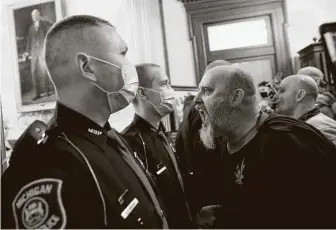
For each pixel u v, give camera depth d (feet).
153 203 4.10
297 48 14.34
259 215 5.15
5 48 13.10
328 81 12.34
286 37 14.32
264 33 14.44
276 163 5.04
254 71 14.57
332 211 4.80
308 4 14.15
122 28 12.16
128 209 3.64
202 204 7.63
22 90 12.84
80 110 3.94
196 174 8.00
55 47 3.88
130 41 12.23
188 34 15.02
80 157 3.52
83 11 12.31
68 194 3.18
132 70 4.27
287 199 4.92
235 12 14.66
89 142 3.77
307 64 13.42
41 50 12.76
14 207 3.22
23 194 3.22
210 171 7.32
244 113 5.62
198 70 14.74
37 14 12.62
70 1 12.40
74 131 3.75
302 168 4.89
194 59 14.71
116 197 3.60
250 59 14.75
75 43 3.85
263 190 5.13
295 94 8.11
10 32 12.97
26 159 3.51
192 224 7.20
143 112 7.44
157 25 13.15
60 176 3.23
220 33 14.71
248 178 5.38
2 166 6.57
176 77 13.96
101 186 3.51
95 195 3.43
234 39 14.82
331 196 4.83
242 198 5.41
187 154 8.44
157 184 6.88
